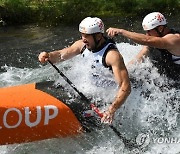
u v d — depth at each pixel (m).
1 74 6.93
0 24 10.60
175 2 11.65
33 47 9.09
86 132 4.86
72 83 4.94
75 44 5.14
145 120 5.05
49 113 4.71
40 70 6.89
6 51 8.84
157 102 5.11
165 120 5.10
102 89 4.95
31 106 4.70
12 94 4.81
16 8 10.94
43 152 4.83
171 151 4.93
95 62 4.86
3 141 4.66
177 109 5.14
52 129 4.73
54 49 8.99
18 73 6.92
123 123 4.99
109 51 4.75
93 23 4.70
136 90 5.11
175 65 5.27
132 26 10.51
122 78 4.63
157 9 11.53
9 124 4.62
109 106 4.82
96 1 11.64
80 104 4.83
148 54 5.46
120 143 4.95
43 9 11.05
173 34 5.15
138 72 5.30
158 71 5.31
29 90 4.90
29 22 10.80
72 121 4.77
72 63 5.41
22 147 4.80
